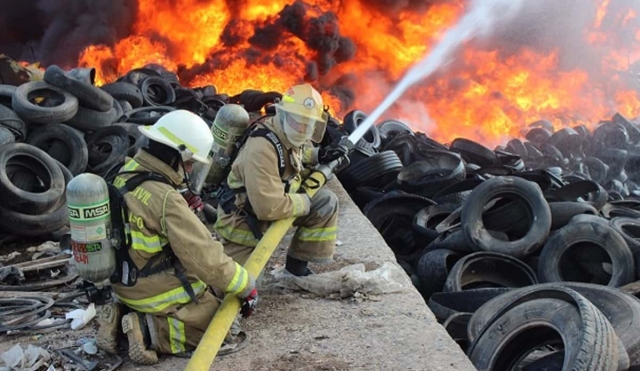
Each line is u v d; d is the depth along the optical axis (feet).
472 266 22.35
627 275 21.42
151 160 11.76
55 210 22.71
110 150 28.96
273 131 13.98
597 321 12.39
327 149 15.74
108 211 11.35
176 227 11.51
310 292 16.01
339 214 22.70
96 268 11.34
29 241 22.49
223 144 14.71
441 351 13.17
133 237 11.60
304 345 13.48
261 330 14.19
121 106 37.29
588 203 26.99
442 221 28.09
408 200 28.60
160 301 12.27
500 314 14.38
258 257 13.50
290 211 13.98
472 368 12.54
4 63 36.88
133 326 12.32
